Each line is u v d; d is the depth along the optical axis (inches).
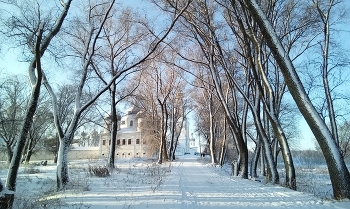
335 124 745.0
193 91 1839.3
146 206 353.7
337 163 403.2
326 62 764.0
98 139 3479.3
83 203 374.9
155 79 1596.9
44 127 1881.2
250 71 874.8
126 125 3211.1
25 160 1660.9
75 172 790.5
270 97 663.1
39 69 401.7
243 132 904.9
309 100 430.3
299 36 822.5
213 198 422.9
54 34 462.0
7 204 319.9
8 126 903.1
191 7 772.0
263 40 697.6
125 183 592.1
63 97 1734.7
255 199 417.4
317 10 772.0
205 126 2220.7
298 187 678.5
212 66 868.0
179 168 1179.9
